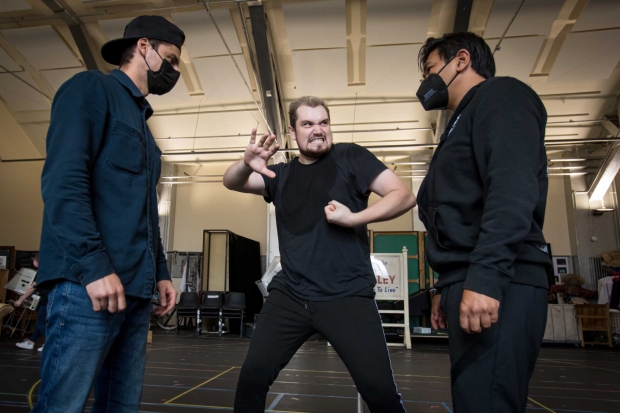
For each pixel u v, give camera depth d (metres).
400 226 12.62
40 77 10.18
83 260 1.07
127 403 1.32
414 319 9.66
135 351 1.34
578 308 8.99
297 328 1.49
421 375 4.31
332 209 1.42
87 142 1.16
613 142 10.62
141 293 1.25
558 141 10.23
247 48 9.30
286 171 1.69
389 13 8.28
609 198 11.84
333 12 8.34
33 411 1.10
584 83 9.73
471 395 1.03
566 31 8.49
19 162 11.33
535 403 3.12
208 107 11.05
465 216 1.13
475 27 8.46
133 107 1.35
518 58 9.04
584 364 5.74
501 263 0.95
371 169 1.54
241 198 13.62
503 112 1.05
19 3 8.34
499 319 1.02
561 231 12.23
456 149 1.16
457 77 1.27
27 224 11.43
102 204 1.21
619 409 2.93
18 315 8.38
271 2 8.24
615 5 7.81
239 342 8.32
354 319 1.42
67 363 1.10
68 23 8.70
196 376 3.92
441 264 1.16
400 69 9.52
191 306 10.44
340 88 10.16
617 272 9.93
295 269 1.49
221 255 11.48
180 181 13.86
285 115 10.77
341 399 3.04
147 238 1.31
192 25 8.72
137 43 1.38
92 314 1.13
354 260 1.49
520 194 0.97
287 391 3.31
